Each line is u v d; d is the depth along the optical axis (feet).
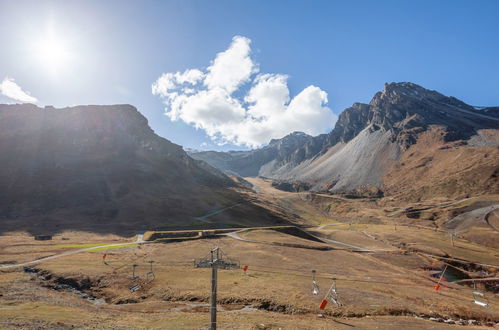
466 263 364.99
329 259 284.61
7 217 476.13
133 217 510.99
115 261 241.35
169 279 193.77
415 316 142.92
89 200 562.66
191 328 106.93
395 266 291.99
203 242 335.88
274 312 141.90
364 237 510.99
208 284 181.98
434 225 642.22
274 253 284.61
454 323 139.13
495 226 545.44
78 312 129.18
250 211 649.20
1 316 108.68
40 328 96.68
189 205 614.34
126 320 118.93
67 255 265.13
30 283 187.32
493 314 156.76
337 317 135.13
